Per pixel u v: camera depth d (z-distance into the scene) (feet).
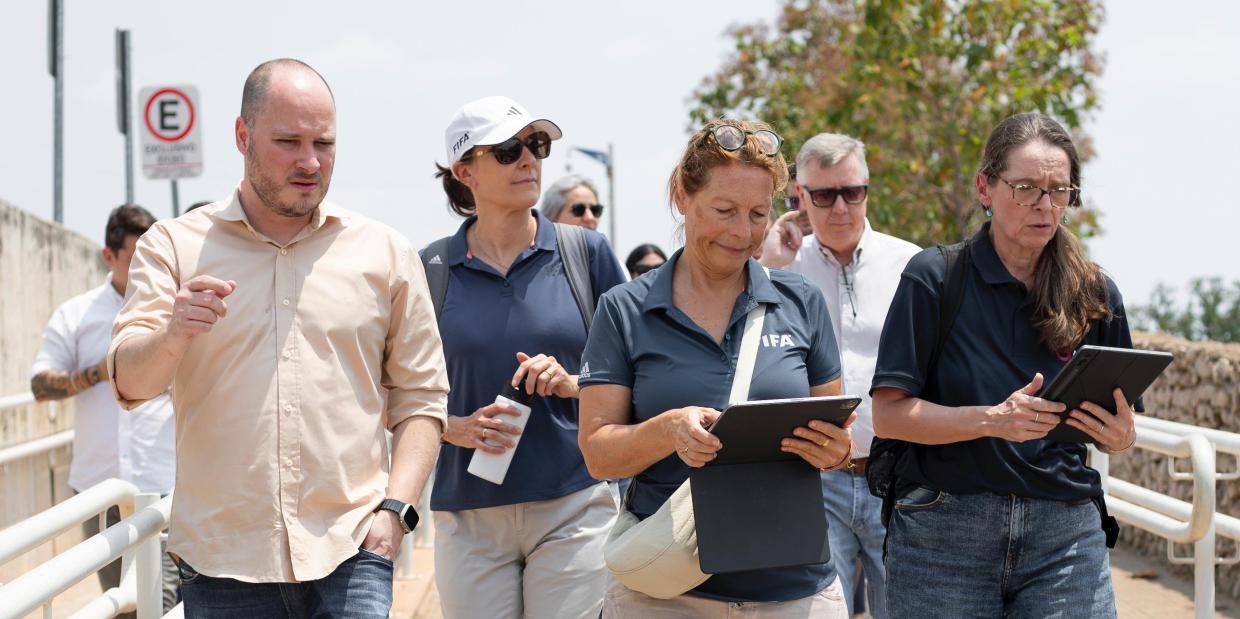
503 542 14.02
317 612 10.71
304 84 10.62
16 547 9.62
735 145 10.21
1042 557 11.02
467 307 14.29
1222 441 15.34
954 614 11.10
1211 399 23.81
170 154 29.17
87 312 19.39
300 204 10.62
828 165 15.93
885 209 51.08
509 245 14.60
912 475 11.29
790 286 11.10
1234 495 22.85
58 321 19.40
